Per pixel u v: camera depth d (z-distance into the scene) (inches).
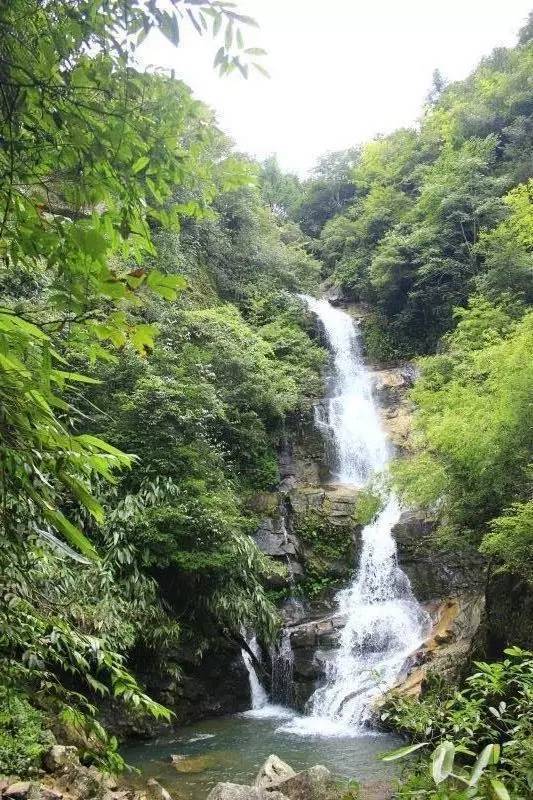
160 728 330.6
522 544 261.7
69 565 269.1
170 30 57.1
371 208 1129.4
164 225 71.0
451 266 828.0
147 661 341.7
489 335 560.7
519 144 927.7
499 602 277.0
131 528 321.4
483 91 1090.7
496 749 60.3
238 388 574.2
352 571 518.9
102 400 380.5
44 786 195.9
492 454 305.4
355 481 661.3
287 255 985.5
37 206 61.4
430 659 360.2
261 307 815.1
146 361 409.4
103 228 66.2
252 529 512.1
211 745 309.3
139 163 63.7
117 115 60.4
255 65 58.6
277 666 416.5
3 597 83.5
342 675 394.0
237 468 572.1
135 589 311.7
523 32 1237.1
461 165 869.8
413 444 655.1
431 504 428.5
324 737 321.4
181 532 343.6
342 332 920.3
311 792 224.4
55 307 60.0
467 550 419.2
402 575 486.6
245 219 893.2
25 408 61.4
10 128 58.8
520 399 305.9
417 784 115.1
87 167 63.2
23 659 101.3
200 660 369.4
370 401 792.3
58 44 59.6
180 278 61.3
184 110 65.0
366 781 249.4
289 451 653.3
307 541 531.5
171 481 351.9
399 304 949.8
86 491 64.7
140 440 364.8
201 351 522.3
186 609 369.4
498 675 125.1
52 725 232.2
